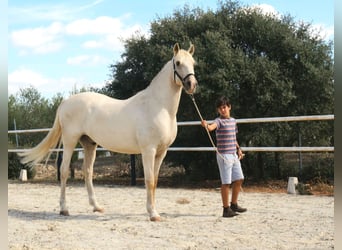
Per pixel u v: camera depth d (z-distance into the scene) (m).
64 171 6.96
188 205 7.68
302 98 12.37
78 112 6.91
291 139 13.13
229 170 6.36
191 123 10.08
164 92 6.23
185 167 13.30
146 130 6.16
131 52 13.85
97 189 10.57
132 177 11.59
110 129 6.51
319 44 12.59
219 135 6.44
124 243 4.91
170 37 12.82
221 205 7.65
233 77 11.42
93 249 4.67
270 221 6.07
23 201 8.56
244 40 12.73
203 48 11.74
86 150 7.25
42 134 21.28
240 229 5.57
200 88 11.11
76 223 6.16
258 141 12.18
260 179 12.30
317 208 7.14
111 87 14.52
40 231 5.62
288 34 12.12
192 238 5.10
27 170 14.52
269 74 11.30
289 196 8.65
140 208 7.48
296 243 4.79
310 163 13.20
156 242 4.93
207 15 12.98
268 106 12.05
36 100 25.22
